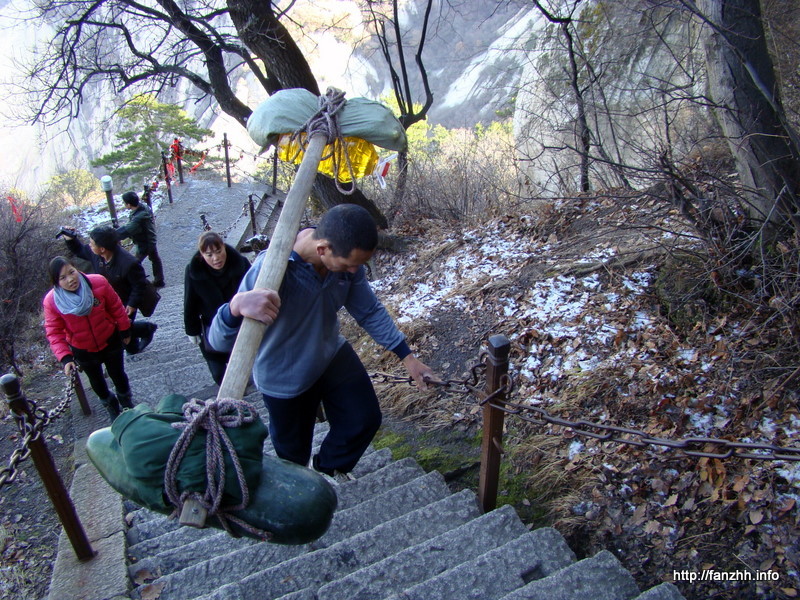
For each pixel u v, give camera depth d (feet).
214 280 13.66
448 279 23.13
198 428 5.84
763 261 13.76
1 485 8.95
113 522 11.95
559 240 21.74
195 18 34.76
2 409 20.06
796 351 12.93
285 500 6.00
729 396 12.84
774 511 10.23
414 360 9.63
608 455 12.09
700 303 15.20
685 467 11.44
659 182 17.67
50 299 14.67
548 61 33.32
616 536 10.57
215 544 11.15
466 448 13.84
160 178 56.24
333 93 8.96
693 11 13.88
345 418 9.23
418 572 9.39
